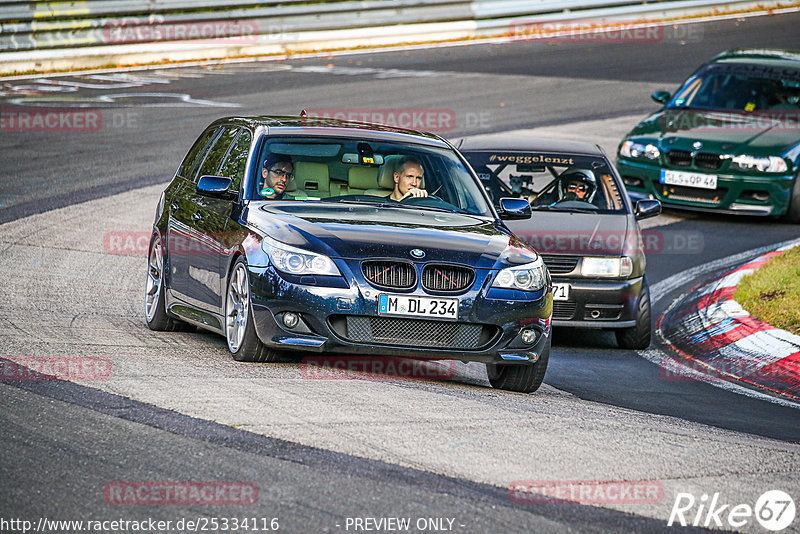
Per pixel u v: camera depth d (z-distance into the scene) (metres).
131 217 48.91
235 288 26.52
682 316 39.25
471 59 103.31
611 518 17.11
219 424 20.50
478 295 25.47
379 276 25.16
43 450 18.77
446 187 29.45
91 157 60.72
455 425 21.61
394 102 80.62
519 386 27.23
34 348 26.38
